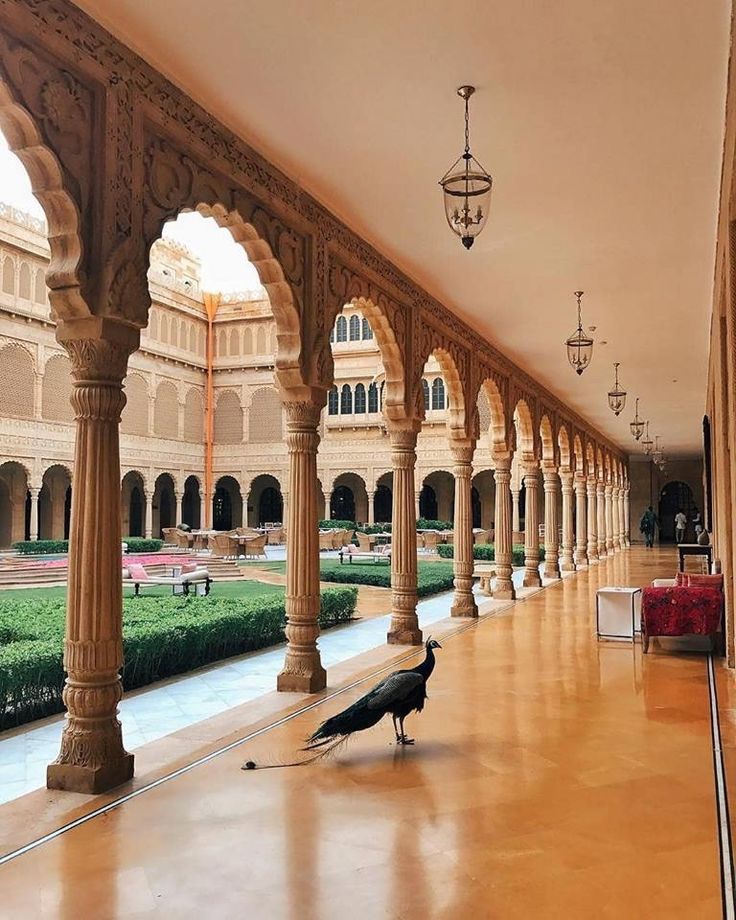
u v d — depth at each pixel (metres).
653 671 6.57
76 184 3.88
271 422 32.19
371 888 2.79
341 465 32.91
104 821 3.45
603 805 3.56
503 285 8.37
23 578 16.02
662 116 4.82
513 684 6.08
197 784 3.90
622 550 26.25
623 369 13.13
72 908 2.69
